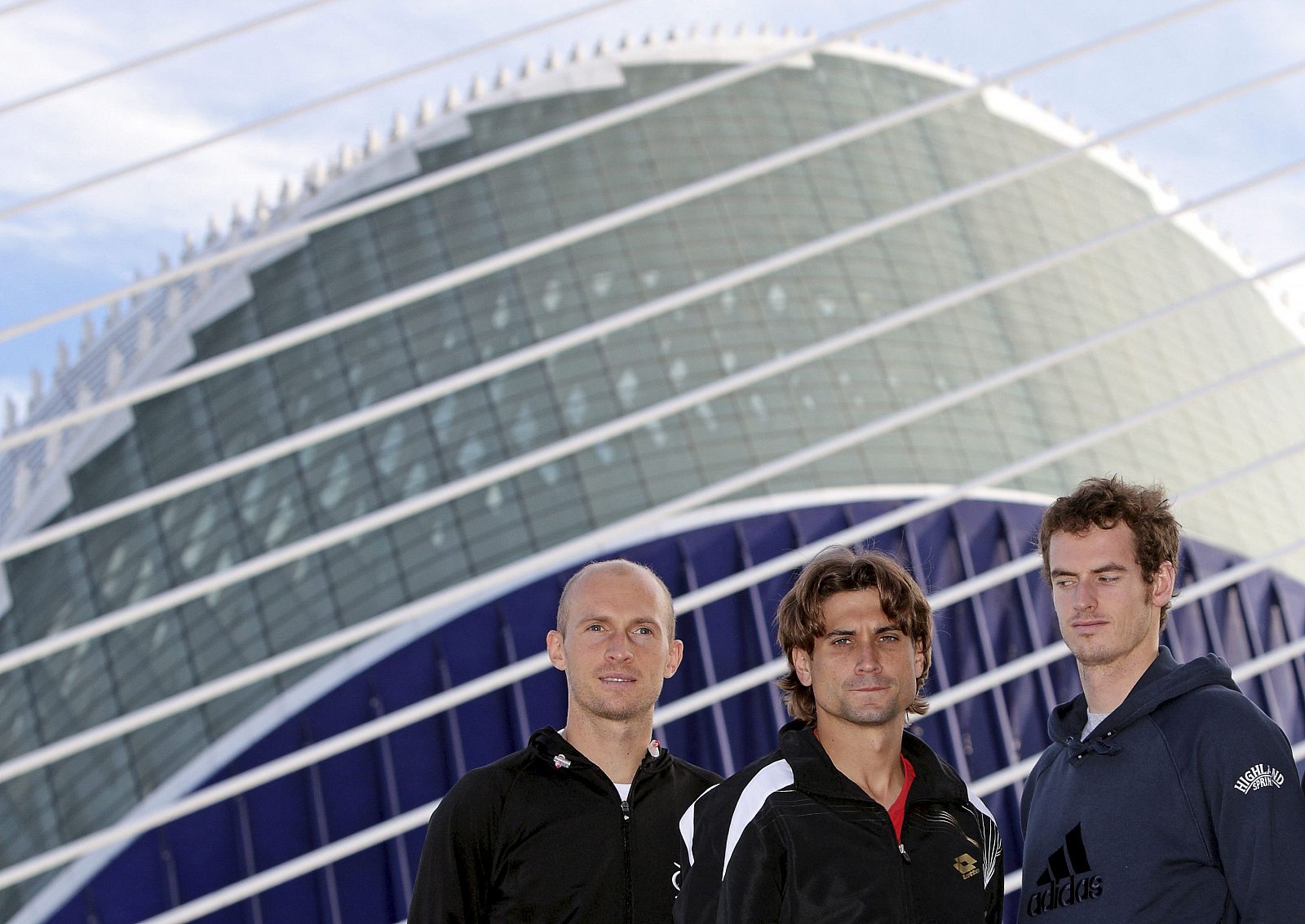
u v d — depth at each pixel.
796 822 3.20
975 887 3.27
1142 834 3.24
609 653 3.71
